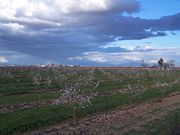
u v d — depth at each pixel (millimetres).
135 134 33781
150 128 37031
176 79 101188
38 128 35969
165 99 66188
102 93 64438
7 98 53719
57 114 41531
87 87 70562
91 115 44375
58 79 77000
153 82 90562
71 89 41219
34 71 97875
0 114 40594
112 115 44531
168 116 45906
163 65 143625
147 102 60281
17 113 41469
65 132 34250
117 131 35156
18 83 71312
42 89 65812
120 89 72000
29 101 51656
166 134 34594
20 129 34594
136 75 106000
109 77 94375
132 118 43250
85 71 100750
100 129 36000
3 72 80562
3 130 33281
